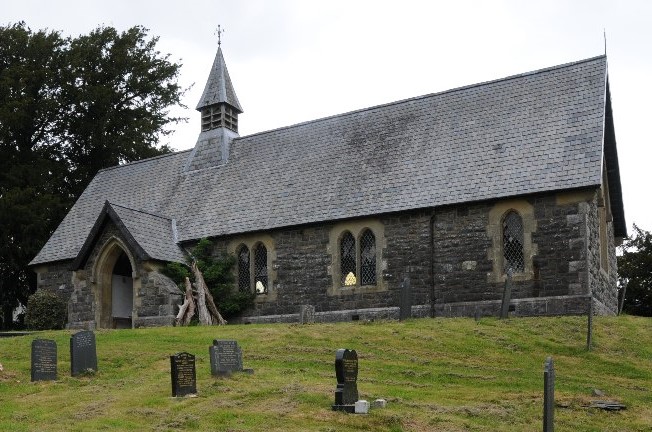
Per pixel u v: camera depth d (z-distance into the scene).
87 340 22.03
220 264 35.97
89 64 52.12
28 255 47.34
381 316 32.22
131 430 16.08
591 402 18.62
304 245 34.69
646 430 16.98
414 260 32.06
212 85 43.72
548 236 29.70
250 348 24.25
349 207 33.97
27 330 39.16
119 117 52.12
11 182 47.72
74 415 17.33
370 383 20.17
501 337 24.92
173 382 18.53
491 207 30.92
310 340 25.11
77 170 51.59
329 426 16.33
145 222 37.12
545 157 31.16
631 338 25.03
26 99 47.66
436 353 23.52
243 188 38.78
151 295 34.69
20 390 20.12
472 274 30.84
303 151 38.91
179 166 43.16
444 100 36.81
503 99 35.00
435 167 33.59
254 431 15.98
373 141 36.94
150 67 53.88
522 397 19.06
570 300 28.91
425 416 17.09
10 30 50.44
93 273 36.81
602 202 33.28
